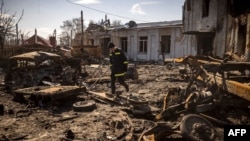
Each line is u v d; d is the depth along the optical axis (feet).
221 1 55.83
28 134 17.08
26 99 26.89
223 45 54.90
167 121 19.88
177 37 86.79
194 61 24.25
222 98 20.07
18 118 20.97
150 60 98.02
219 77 23.11
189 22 74.69
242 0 45.78
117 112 22.58
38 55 35.50
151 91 33.40
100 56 92.17
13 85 34.50
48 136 16.62
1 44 69.15
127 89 29.86
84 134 16.97
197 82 26.35
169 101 23.09
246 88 17.88
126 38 110.52
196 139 14.05
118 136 16.38
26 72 34.60
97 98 27.96
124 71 29.04
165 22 99.50
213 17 59.88
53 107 24.25
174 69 64.18
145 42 101.76
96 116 21.26
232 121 19.02
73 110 23.63
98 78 43.75
